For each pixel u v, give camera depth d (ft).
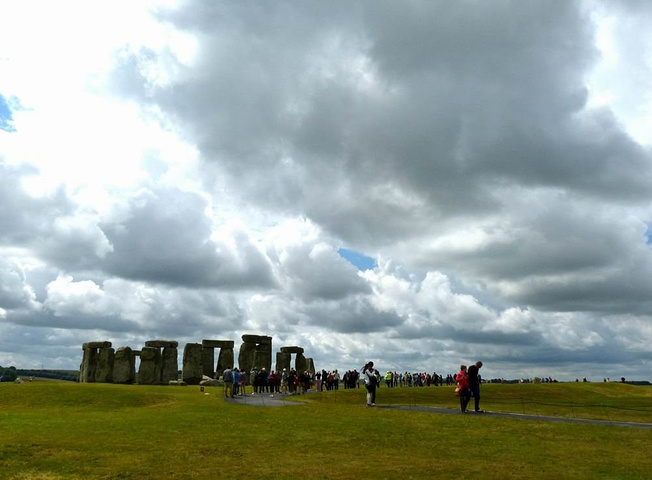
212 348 266.16
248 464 55.16
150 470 52.29
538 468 53.93
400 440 69.92
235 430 77.77
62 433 74.18
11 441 66.74
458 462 56.65
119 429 78.33
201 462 55.98
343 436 72.69
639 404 146.20
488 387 185.06
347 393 153.38
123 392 138.21
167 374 255.91
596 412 121.60
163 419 90.38
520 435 74.23
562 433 76.13
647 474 51.67
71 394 132.87
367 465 54.90
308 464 55.26
